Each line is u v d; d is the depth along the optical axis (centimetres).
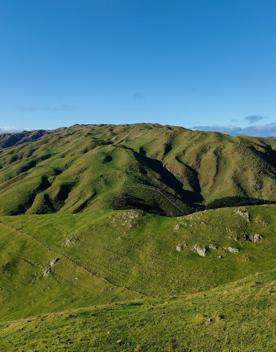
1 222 15612
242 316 3719
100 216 13562
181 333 3741
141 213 12625
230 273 9231
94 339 3988
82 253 11950
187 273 9706
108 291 10044
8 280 11994
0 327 5494
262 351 3016
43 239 13450
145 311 4709
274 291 4162
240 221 10738
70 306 9975
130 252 11181
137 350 3550
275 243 9812
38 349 3969
